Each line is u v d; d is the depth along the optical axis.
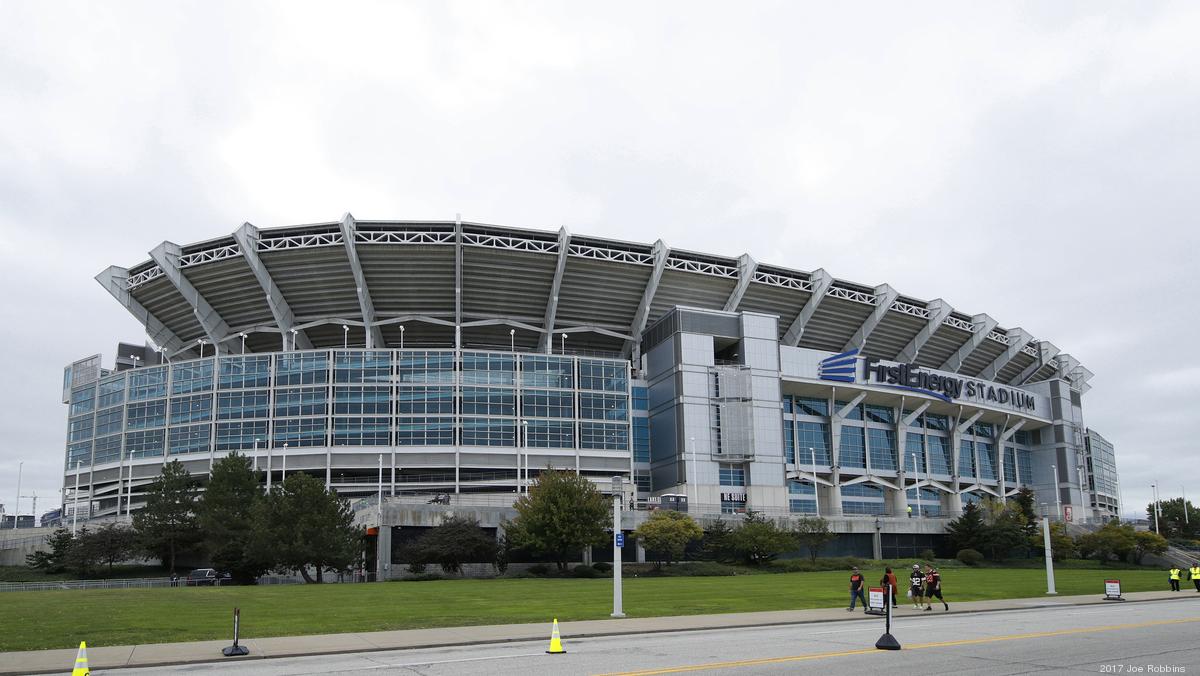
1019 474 132.12
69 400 106.75
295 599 37.59
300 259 91.12
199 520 64.06
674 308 97.88
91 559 66.44
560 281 95.50
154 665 19.92
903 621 29.98
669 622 28.83
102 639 23.86
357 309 96.50
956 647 21.75
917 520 94.25
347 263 91.44
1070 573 68.69
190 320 100.62
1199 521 137.00
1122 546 90.12
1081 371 148.62
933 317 112.88
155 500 66.88
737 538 73.50
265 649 22.17
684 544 69.69
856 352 105.69
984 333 118.88
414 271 93.00
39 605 33.31
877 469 110.50
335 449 89.81
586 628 26.89
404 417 91.19
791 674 17.41
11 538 78.56
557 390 95.56
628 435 97.25
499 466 91.88
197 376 94.12
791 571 71.94
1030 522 92.81
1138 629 26.11
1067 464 130.62
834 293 105.88
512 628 27.05
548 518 63.47
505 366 94.44
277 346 103.38
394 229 90.19
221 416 92.12
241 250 88.19
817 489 106.94
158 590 44.50
